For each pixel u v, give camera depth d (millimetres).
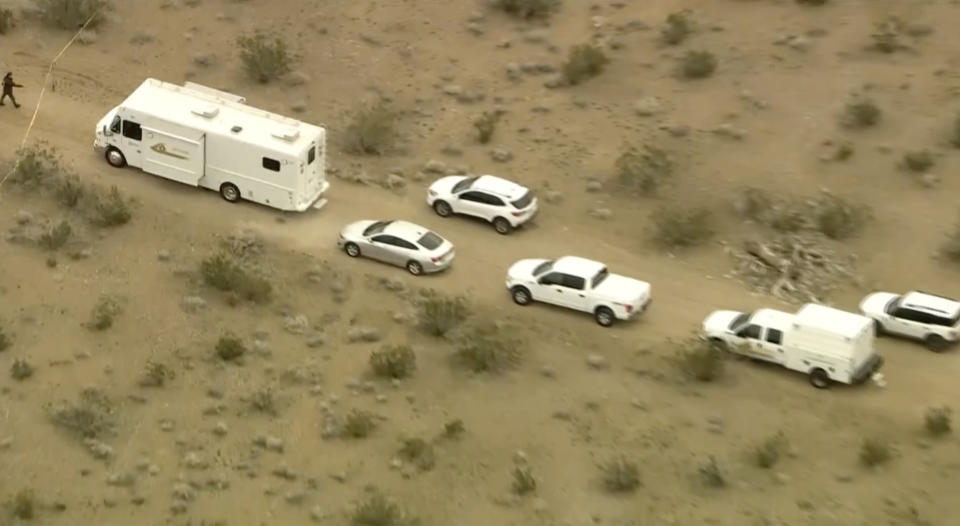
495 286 197125
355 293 193375
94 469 157500
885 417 172625
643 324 190500
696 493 158000
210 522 150750
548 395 174875
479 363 178875
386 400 172375
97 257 195625
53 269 192125
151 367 173375
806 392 177250
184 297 188500
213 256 196625
